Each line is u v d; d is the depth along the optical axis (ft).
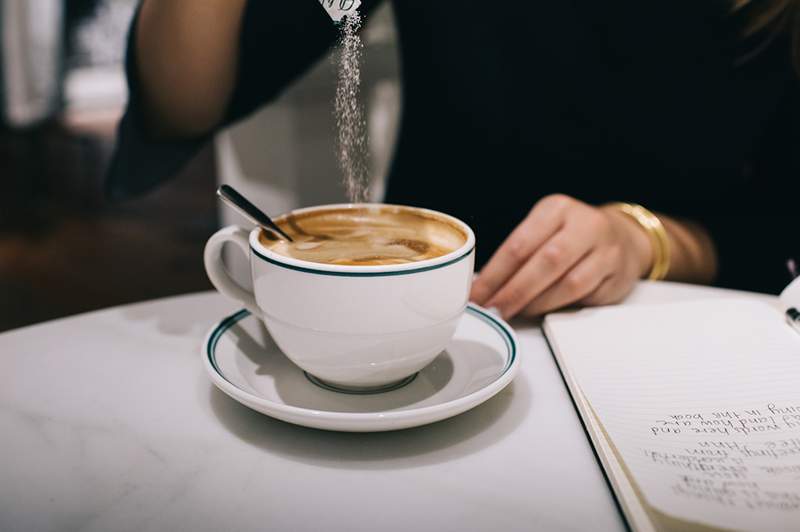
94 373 1.55
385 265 1.29
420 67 3.42
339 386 1.47
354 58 1.55
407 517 1.08
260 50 2.70
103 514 1.07
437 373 1.55
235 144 4.94
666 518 1.00
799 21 2.92
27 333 1.76
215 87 2.60
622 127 3.28
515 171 3.41
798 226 2.96
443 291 1.31
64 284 6.86
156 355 1.65
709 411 1.34
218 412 1.39
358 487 1.16
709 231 2.95
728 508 1.03
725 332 1.68
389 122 4.45
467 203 3.41
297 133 4.66
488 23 3.25
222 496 1.13
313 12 2.77
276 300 1.32
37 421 1.34
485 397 1.30
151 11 2.38
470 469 1.22
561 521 1.07
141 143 2.57
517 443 1.30
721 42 3.08
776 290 2.80
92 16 11.74
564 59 3.24
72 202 9.45
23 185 9.88
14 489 1.13
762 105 3.15
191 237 8.28
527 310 1.89
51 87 10.64
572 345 1.65
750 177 3.26
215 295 2.05
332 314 1.27
